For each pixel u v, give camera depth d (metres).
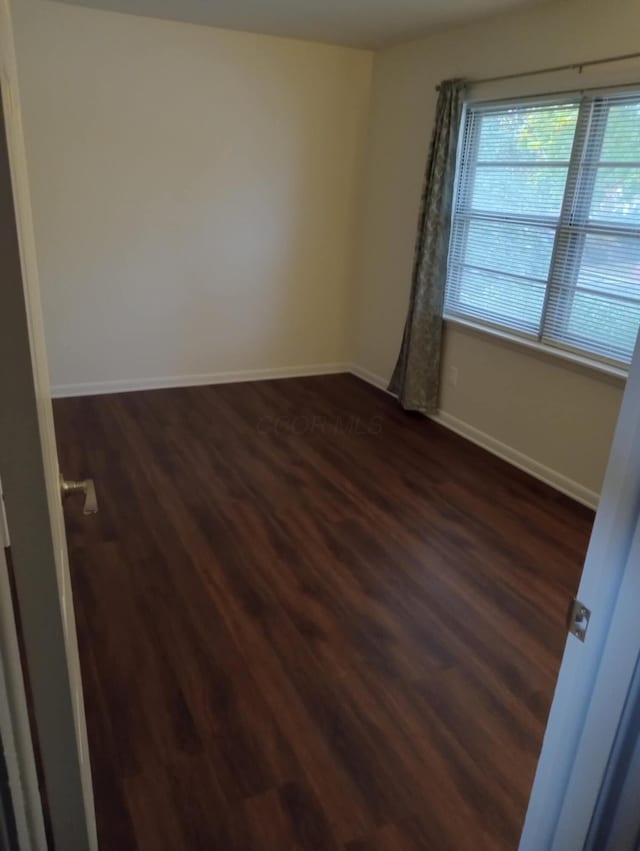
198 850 1.51
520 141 3.52
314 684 2.02
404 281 4.59
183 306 4.67
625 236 3.00
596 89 3.03
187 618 2.29
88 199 4.18
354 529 2.96
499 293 3.78
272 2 3.51
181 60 4.12
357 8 3.52
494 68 3.59
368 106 4.74
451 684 2.06
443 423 4.32
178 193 4.40
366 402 4.69
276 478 3.42
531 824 1.03
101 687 1.96
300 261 4.95
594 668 0.84
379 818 1.60
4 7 0.71
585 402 3.26
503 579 2.64
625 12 2.85
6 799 0.62
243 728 1.84
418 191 4.31
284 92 4.46
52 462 0.97
